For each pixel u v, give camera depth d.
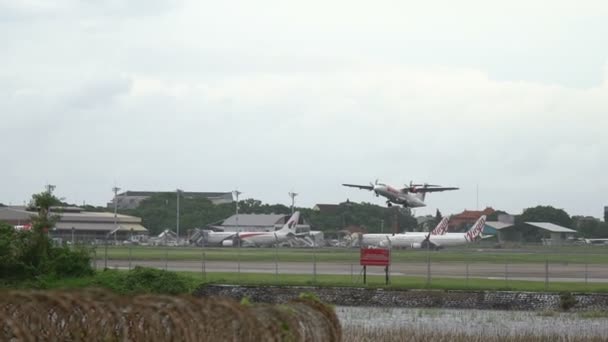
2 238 82.25
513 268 131.12
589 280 103.38
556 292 84.75
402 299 86.50
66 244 87.44
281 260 149.12
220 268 121.56
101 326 31.59
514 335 59.97
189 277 89.25
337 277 102.31
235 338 34.09
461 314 78.69
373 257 91.88
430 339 55.97
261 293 89.00
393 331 58.78
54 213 87.62
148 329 32.06
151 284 81.75
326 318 40.19
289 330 36.75
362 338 55.34
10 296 30.30
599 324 71.19
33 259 83.31
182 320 32.59
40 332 30.83
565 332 62.81
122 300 31.98
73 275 83.69
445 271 120.88
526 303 84.50
